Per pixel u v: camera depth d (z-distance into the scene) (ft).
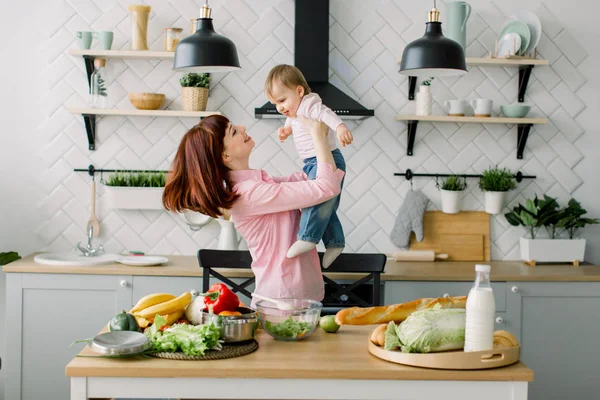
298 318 7.16
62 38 13.57
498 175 13.60
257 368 6.23
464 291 12.10
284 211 8.92
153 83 13.66
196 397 6.28
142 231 13.76
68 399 12.15
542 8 13.99
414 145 13.94
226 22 13.64
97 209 13.71
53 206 13.71
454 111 13.39
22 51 13.55
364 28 13.75
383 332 6.73
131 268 12.03
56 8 13.53
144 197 13.23
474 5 13.89
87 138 13.66
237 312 7.06
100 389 6.23
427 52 9.54
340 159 9.66
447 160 13.99
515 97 14.06
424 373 6.22
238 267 11.16
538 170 14.15
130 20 13.56
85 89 13.64
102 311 12.07
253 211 8.50
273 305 7.59
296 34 13.20
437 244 13.85
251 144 8.47
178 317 7.37
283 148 13.76
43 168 13.67
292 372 6.23
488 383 6.27
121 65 13.61
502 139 14.06
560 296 12.22
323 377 6.23
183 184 8.13
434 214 13.89
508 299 12.16
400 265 13.06
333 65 13.78
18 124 13.61
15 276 11.96
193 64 9.26
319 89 12.95
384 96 13.84
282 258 8.95
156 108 13.12
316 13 13.20
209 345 6.57
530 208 13.43
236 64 9.52
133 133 13.71
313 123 8.90
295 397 6.30
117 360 6.38
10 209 13.67
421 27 13.76
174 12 13.61
